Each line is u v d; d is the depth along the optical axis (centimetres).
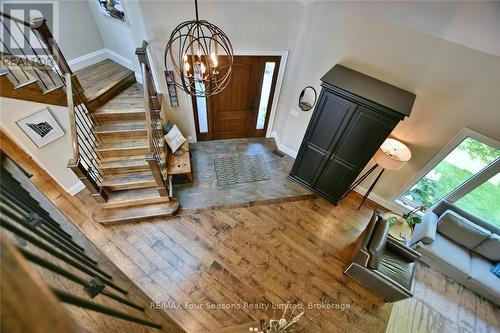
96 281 98
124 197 375
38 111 303
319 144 388
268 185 459
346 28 326
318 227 405
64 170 369
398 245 339
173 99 425
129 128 379
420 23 276
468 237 354
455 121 314
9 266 45
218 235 375
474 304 338
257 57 407
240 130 527
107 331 96
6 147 404
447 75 292
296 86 430
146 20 327
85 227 365
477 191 352
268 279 336
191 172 443
